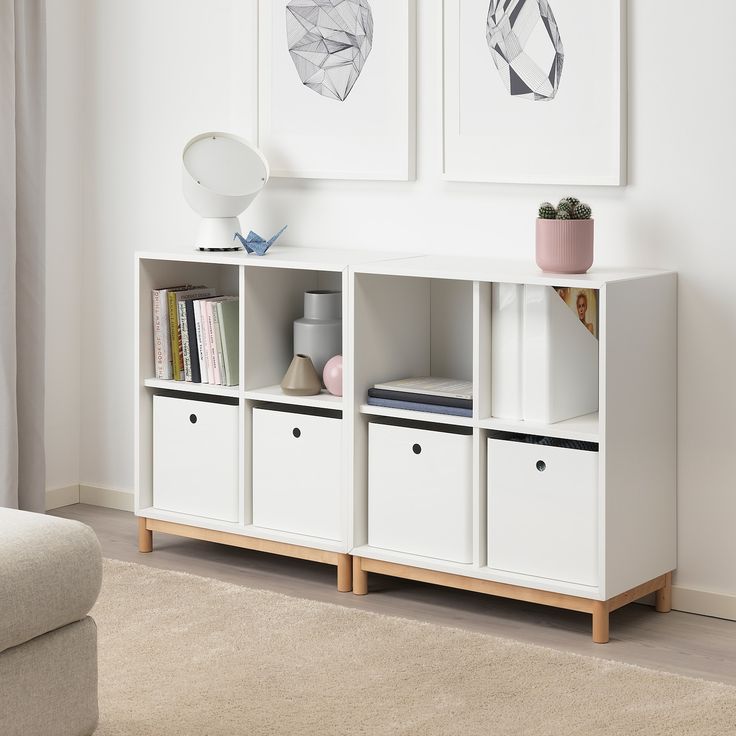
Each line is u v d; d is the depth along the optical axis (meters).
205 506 3.46
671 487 3.01
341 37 3.43
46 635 2.13
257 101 3.59
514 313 2.90
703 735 2.29
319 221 3.57
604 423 2.73
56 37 3.90
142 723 2.34
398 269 3.00
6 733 2.04
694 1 2.90
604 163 3.04
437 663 2.65
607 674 2.58
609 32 3.00
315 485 3.23
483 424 2.92
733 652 2.76
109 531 3.78
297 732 2.31
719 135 2.90
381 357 3.20
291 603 3.04
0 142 3.56
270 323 3.40
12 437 3.65
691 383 2.98
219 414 3.40
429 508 3.04
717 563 3.00
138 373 3.53
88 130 3.99
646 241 3.02
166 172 3.84
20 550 2.08
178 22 3.77
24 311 3.72
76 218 4.04
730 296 2.92
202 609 2.99
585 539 2.80
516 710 2.41
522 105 3.16
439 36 3.26
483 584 2.97
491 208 3.26
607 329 2.71
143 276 3.51
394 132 3.37
